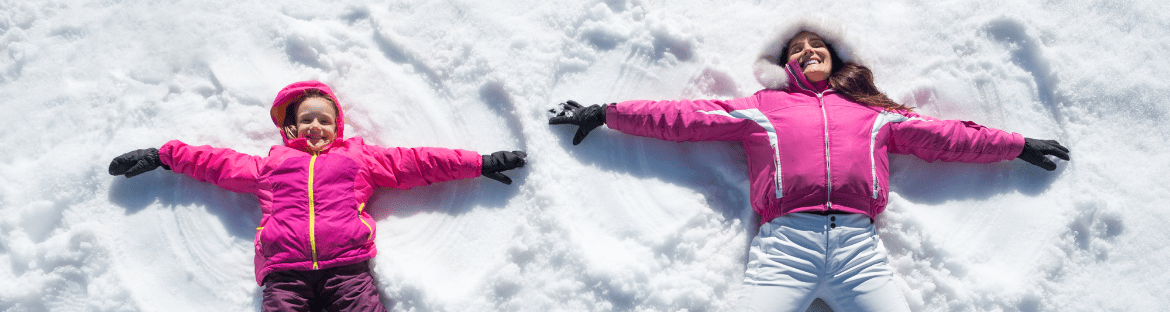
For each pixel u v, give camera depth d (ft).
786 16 9.06
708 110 7.74
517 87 8.60
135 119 8.64
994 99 8.74
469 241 8.34
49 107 8.71
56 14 9.05
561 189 8.31
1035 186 8.42
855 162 7.20
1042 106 8.72
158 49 8.91
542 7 9.00
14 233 8.22
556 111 8.33
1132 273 8.13
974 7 9.00
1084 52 8.80
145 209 8.42
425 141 8.68
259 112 8.70
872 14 9.06
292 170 7.45
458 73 8.82
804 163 7.23
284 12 9.12
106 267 8.21
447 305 7.86
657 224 8.22
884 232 8.14
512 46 8.83
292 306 7.24
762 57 8.25
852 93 7.77
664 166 8.49
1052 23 8.92
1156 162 8.43
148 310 8.09
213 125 8.63
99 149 8.50
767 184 7.48
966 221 8.36
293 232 7.21
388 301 7.93
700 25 9.00
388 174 7.82
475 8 9.01
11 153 8.57
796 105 7.59
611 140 8.54
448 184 8.54
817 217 7.28
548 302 7.91
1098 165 8.39
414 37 8.98
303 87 8.10
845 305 7.38
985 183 8.46
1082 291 8.05
